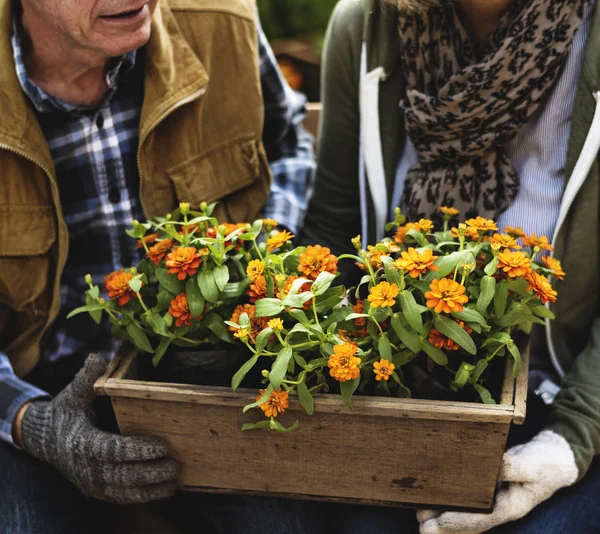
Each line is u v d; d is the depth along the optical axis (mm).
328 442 1140
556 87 1324
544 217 1384
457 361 1169
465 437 1085
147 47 1430
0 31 1336
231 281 1283
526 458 1200
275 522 1277
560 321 1389
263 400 1045
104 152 1479
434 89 1424
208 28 1518
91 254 1565
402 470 1147
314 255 1164
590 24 1279
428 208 1443
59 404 1284
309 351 1148
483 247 1169
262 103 1599
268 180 1647
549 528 1217
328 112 1586
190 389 1126
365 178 1541
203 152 1564
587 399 1258
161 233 1491
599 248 1354
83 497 1418
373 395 1158
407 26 1383
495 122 1334
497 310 1105
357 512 1310
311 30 2639
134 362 1234
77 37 1257
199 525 1481
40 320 1504
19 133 1335
